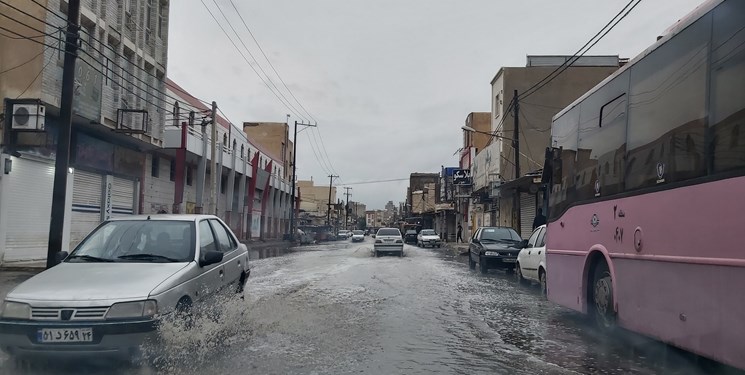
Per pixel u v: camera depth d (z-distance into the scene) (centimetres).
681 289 532
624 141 671
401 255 3209
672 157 555
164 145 2659
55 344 538
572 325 875
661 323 570
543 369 601
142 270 627
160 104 2583
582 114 832
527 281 1440
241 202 4612
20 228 1731
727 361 459
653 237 591
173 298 602
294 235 6109
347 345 701
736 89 454
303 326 808
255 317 837
